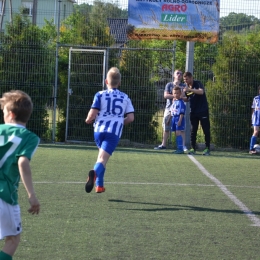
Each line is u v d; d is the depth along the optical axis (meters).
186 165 17.23
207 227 9.15
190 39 22.06
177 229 8.93
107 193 11.89
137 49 22.36
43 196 11.27
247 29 22.72
